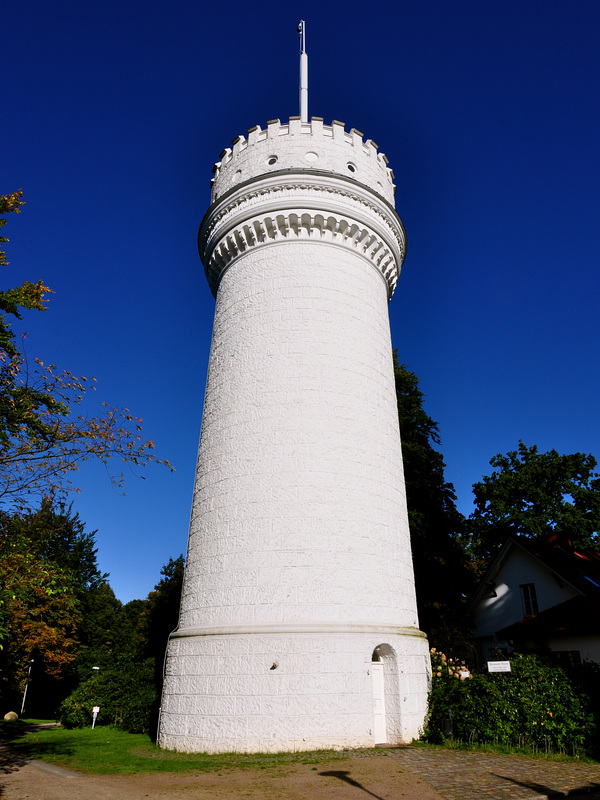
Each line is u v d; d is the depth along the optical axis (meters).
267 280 16.69
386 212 18.53
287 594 12.66
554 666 12.87
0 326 9.89
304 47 22.55
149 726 18.23
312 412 14.68
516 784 8.68
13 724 27.31
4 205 10.20
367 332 16.66
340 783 8.74
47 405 10.09
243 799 7.95
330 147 18.33
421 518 24.50
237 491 14.12
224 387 15.94
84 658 37.09
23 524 11.22
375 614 13.13
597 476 29.70
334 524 13.52
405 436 27.17
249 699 11.76
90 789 8.91
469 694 12.46
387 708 12.76
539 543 24.06
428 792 8.19
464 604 26.09
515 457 31.94
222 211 18.50
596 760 10.74
